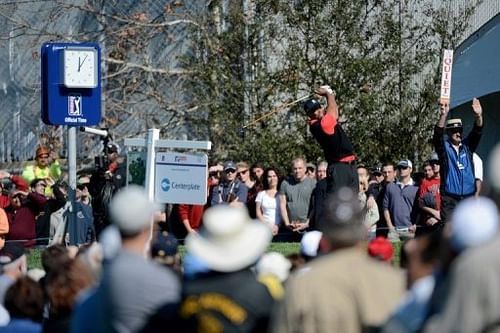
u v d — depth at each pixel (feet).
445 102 108.47
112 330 45.37
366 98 176.76
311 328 41.29
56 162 155.43
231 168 127.24
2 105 207.62
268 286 47.80
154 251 59.31
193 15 183.83
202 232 45.01
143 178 98.22
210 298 43.16
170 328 44.57
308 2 178.91
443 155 108.27
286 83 177.78
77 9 193.57
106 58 181.47
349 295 41.45
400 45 181.68
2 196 128.26
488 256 35.50
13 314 54.34
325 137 96.89
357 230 42.39
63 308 53.31
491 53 158.10
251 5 181.78
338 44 179.01
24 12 199.00
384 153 178.70
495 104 166.50
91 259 62.03
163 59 187.62
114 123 183.62
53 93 101.30
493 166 38.52
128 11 192.65
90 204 119.85
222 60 181.78
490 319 35.19
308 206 123.13
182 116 183.73
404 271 46.62
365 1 181.06
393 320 39.22
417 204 122.42
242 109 179.32
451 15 185.98
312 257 57.21
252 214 127.24
